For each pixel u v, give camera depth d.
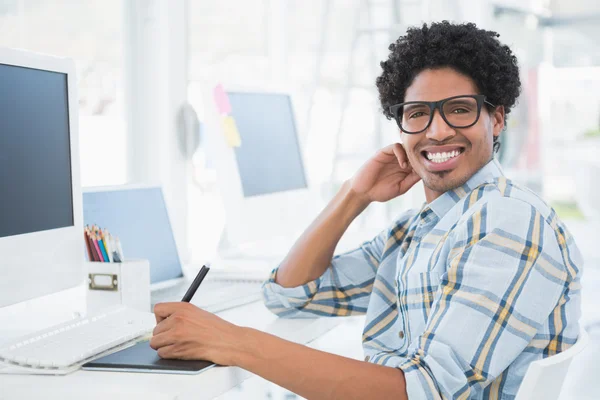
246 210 2.13
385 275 1.45
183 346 1.12
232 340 1.10
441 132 1.21
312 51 3.62
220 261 2.26
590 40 3.80
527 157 3.90
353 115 3.54
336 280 1.54
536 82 3.84
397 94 1.30
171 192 2.71
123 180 2.90
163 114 2.71
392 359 1.15
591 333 3.20
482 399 1.13
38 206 1.42
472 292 1.07
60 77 1.50
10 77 1.36
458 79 1.22
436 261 1.19
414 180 1.51
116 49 3.11
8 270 1.33
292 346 1.09
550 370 0.94
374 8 3.46
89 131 3.07
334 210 1.52
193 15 3.49
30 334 1.23
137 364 1.09
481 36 1.24
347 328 2.14
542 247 1.10
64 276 1.48
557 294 1.12
